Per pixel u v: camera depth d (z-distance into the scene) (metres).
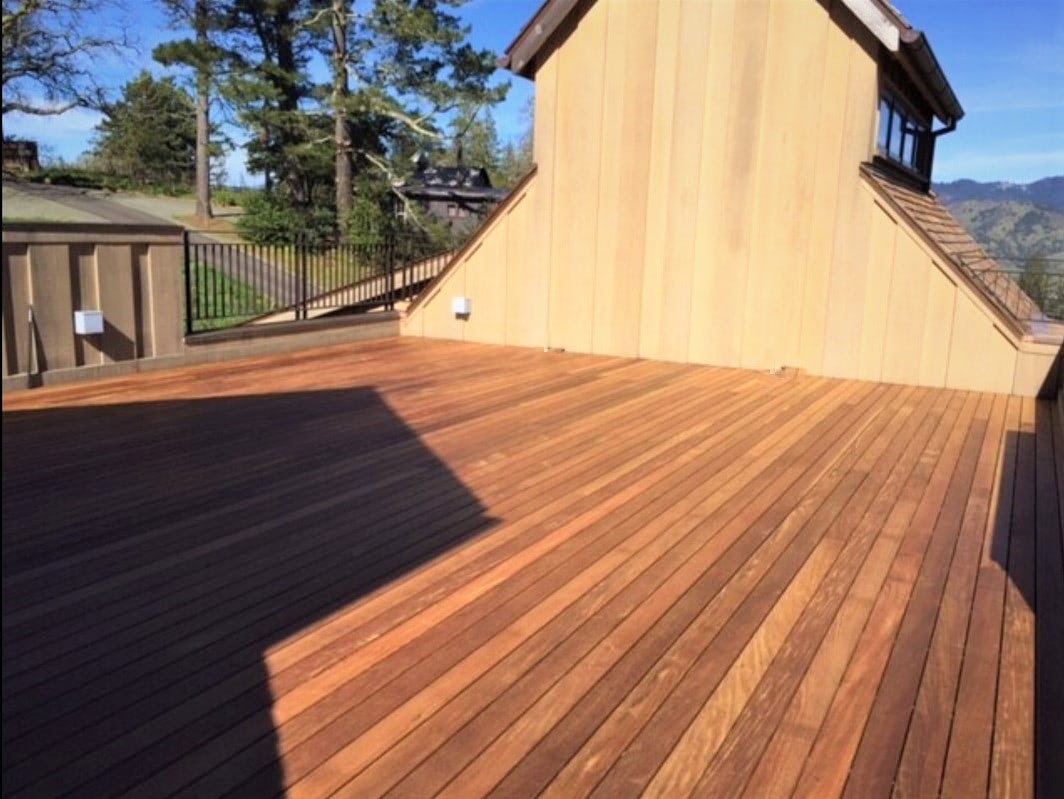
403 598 2.75
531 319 9.09
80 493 3.74
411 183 22.19
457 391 6.47
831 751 1.97
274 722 2.03
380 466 4.30
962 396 6.84
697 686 2.25
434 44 18.28
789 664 2.38
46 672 2.23
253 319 8.69
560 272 8.87
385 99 18.48
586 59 8.43
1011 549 3.33
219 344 7.45
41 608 2.62
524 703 2.15
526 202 8.92
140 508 3.57
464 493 3.89
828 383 7.34
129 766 1.85
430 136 19.11
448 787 1.81
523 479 4.15
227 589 2.79
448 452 4.62
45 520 3.40
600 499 3.86
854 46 7.35
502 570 3.01
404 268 10.09
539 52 8.61
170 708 2.08
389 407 5.79
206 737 1.96
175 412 5.43
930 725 2.09
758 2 7.64
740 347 8.12
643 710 2.13
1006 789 1.84
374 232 17.64
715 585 2.92
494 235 9.14
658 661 2.38
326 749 1.93
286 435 4.90
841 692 2.23
